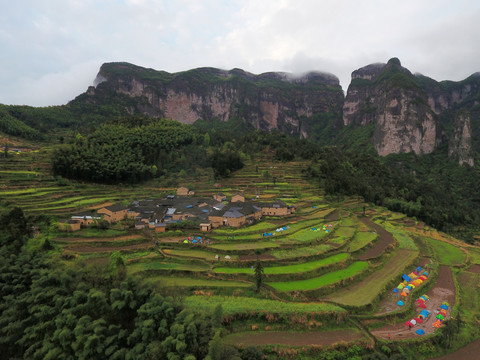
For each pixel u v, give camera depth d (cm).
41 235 7900
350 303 5828
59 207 9744
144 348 4141
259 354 4341
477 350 5212
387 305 6119
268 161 18050
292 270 6706
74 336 4294
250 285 6075
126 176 13950
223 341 4575
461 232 14338
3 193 10331
